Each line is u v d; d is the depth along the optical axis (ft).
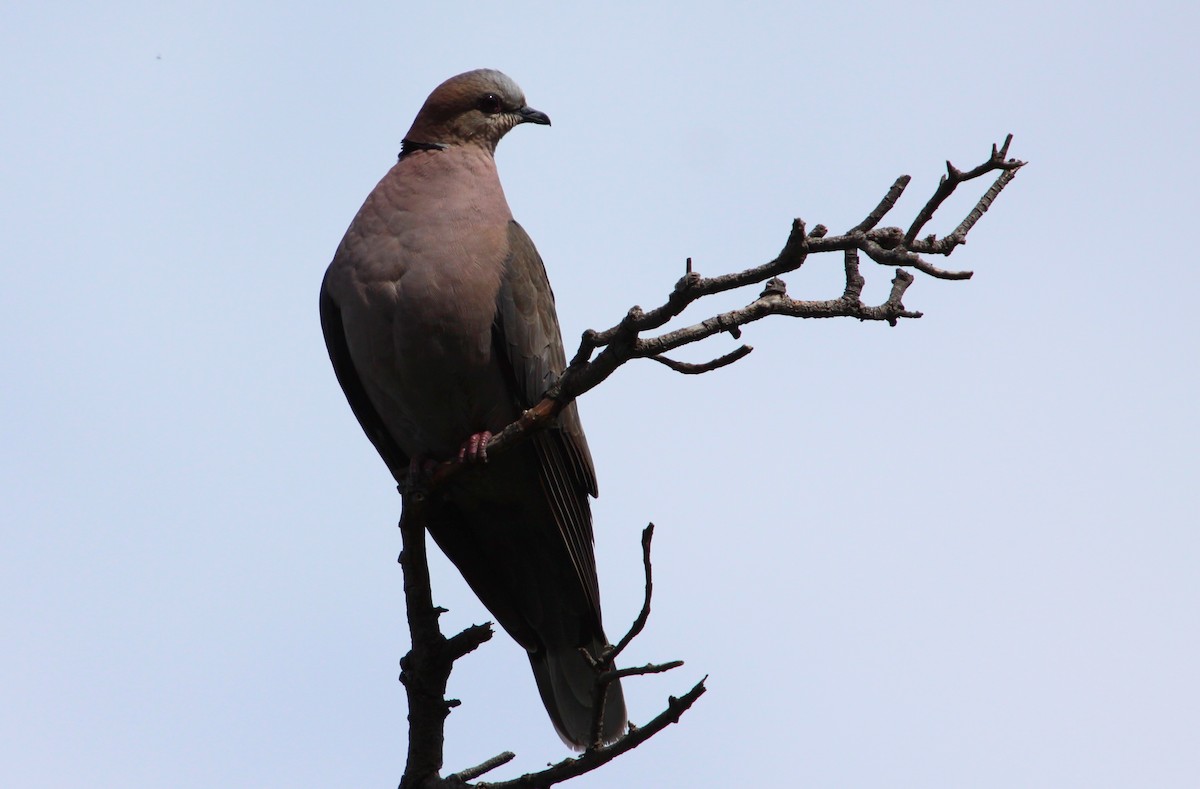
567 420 34.47
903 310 25.25
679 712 24.79
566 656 35.86
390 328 33.30
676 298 24.50
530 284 34.76
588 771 25.32
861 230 24.12
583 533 35.29
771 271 24.23
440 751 26.99
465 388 34.12
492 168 36.42
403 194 34.35
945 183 23.54
